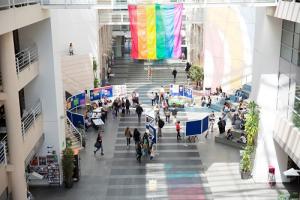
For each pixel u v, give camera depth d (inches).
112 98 1195.3
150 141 871.7
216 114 1106.1
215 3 682.2
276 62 695.7
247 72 1243.2
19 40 684.1
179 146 901.8
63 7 642.8
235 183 737.0
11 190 555.8
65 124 855.1
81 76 1201.4
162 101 1154.0
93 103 1128.8
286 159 728.3
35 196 695.1
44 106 713.0
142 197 687.1
